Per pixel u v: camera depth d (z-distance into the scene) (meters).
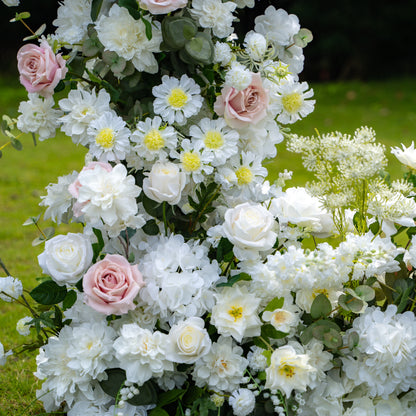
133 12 2.22
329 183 2.34
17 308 2.86
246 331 2.23
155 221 2.29
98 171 2.18
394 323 2.25
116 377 2.22
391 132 6.13
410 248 2.30
